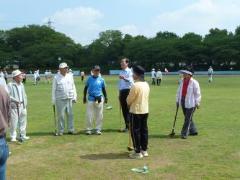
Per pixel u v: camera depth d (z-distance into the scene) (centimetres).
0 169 600
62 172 945
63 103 1410
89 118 1425
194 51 11975
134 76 1095
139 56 12800
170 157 1078
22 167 991
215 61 11844
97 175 917
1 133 588
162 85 5091
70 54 14775
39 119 1855
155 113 2020
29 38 16300
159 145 1229
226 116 1875
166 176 905
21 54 15162
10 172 948
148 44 13012
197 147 1196
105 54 14175
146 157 1080
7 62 14750
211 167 975
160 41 13262
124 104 1452
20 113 1311
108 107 2248
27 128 1581
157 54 12488
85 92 1433
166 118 1831
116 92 3700
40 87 4953
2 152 589
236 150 1152
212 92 3547
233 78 7375
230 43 11619
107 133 1452
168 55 12181
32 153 1137
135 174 923
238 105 2381
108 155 1107
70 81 1427
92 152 1145
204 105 2386
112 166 993
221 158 1062
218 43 11819
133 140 1073
